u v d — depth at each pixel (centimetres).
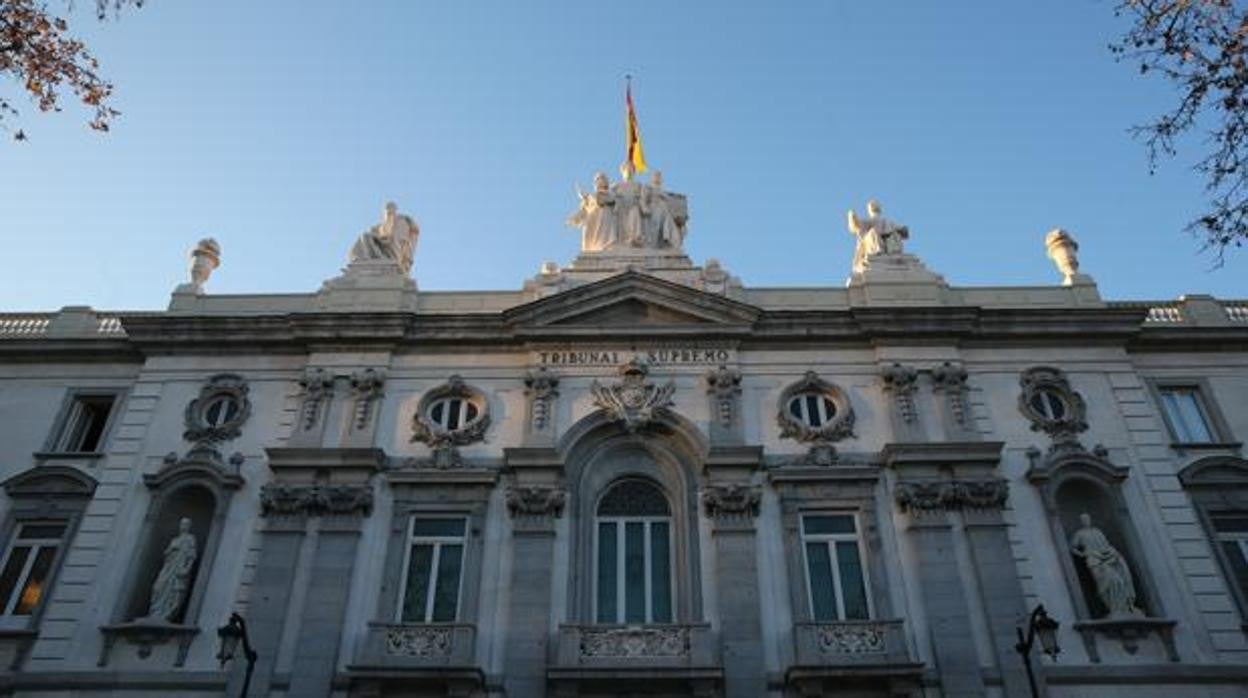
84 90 1502
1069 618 2077
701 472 2312
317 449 2311
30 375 2588
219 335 2558
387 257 2772
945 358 2483
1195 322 2625
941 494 2217
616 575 2239
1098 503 2298
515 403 2453
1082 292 2648
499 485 2302
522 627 2072
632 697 1973
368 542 2217
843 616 2130
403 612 2152
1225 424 2428
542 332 2520
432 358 2536
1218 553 2186
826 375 2480
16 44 1418
